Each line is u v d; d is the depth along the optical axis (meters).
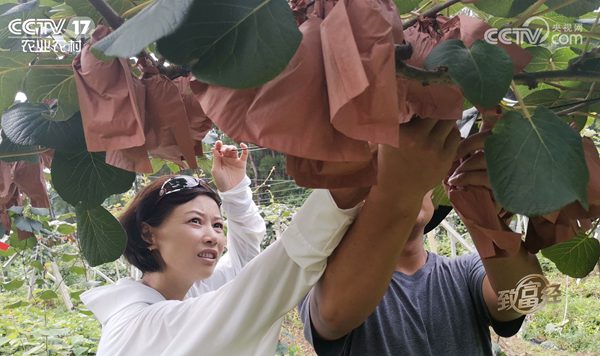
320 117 0.48
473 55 0.52
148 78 0.62
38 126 0.64
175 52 0.44
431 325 1.32
